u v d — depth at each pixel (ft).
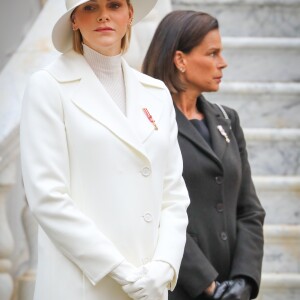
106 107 34.55
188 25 45.93
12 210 53.21
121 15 34.81
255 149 65.62
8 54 70.59
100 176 33.73
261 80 71.56
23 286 52.21
